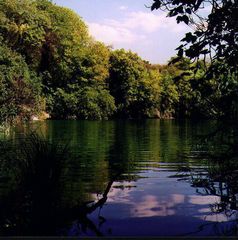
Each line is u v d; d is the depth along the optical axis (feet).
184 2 15.30
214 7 15.55
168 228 16.63
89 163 35.32
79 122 125.29
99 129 88.89
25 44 139.44
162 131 84.38
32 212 18.44
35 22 140.56
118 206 20.08
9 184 24.11
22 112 89.25
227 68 16.48
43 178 24.50
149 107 184.34
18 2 135.74
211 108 18.70
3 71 85.10
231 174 25.63
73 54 162.50
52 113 152.25
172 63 16.39
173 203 20.88
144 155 41.60
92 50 168.86
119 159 38.19
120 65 180.55
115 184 25.89
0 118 75.46
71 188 23.94
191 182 26.55
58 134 70.03
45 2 166.40
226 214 18.69
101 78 167.43
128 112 181.06
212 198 21.90
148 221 17.58
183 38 15.75
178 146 51.21
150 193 23.26
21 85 85.76
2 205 19.54
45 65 157.38
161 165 34.63
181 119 173.58
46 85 153.48
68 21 167.22
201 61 16.81
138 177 28.76
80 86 161.89
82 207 19.54
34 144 29.55
